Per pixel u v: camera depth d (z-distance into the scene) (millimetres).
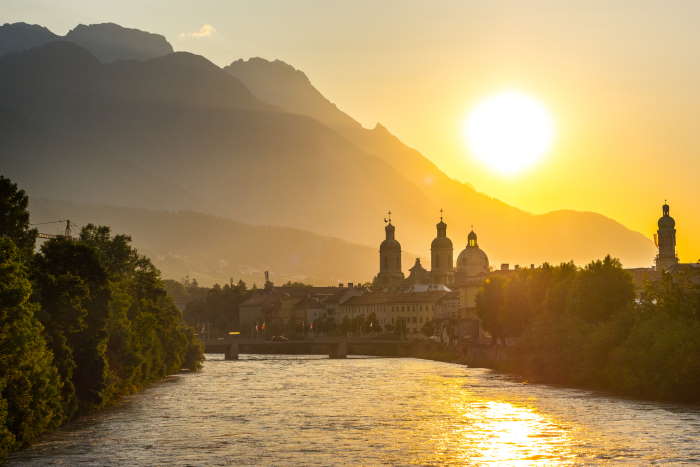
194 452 127875
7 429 117625
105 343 164625
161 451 128375
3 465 116625
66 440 135875
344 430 147750
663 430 142750
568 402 180250
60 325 145500
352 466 118438
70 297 147625
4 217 148250
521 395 196125
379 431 146250
